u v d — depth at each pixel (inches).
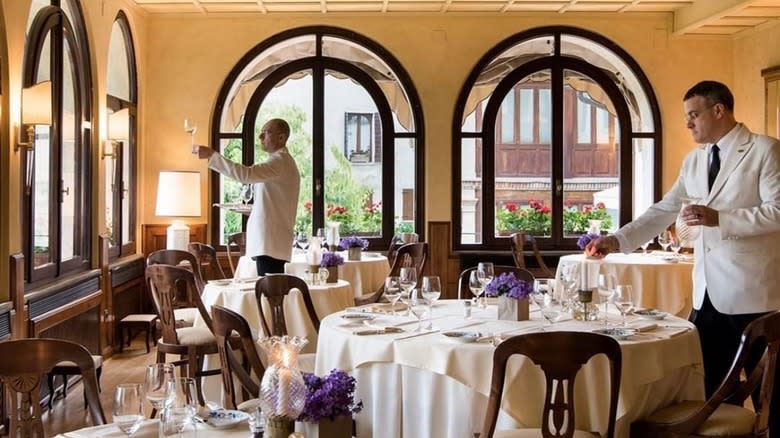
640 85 351.6
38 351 103.6
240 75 345.1
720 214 137.2
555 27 345.7
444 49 344.8
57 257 234.1
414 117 350.6
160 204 322.3
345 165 351.9
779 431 138.8
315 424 89.3
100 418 104.4
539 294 162.1
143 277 332.5
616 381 111.7
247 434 88.4
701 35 345.4
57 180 233.3
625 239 158.6
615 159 356.2
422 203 350.6
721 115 145.6
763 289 141.3
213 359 204.4
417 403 137.5
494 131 351.9
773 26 316.8
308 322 210.4
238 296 208.8
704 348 148.7
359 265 285.4
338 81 350.3
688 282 261.0
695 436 126.6
